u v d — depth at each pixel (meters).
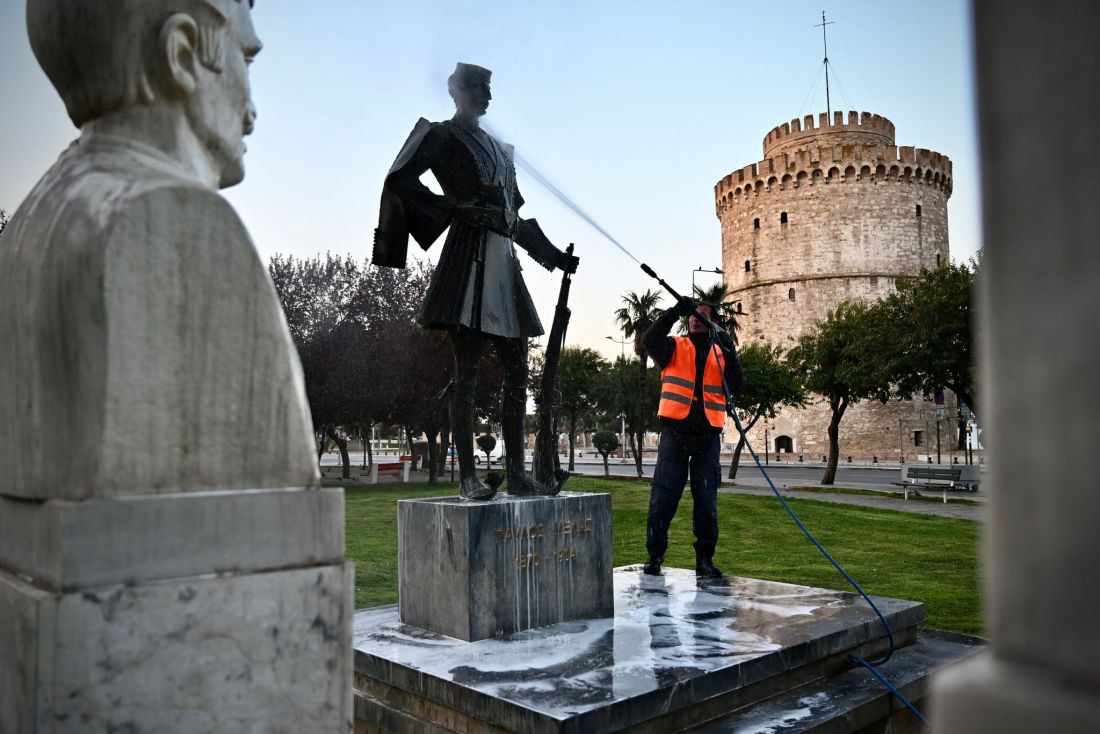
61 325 1.42
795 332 54.41
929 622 6.02
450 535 3.96
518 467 4.58
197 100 1.75
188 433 1.49
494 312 4.39
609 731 2.93
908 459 53.31
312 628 1.58
